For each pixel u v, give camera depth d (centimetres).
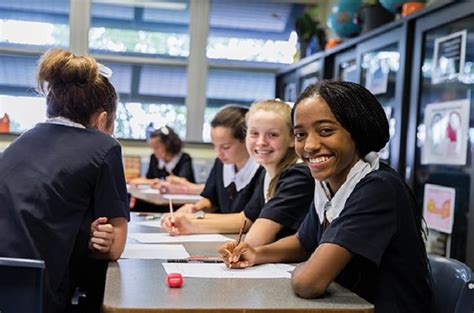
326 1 568
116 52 562
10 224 122
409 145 316
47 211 125
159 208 326
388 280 117
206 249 156
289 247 143
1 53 537
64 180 129
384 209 115
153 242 167
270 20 590
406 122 320
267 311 96
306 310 98
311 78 490
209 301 99
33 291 101
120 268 126
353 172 124
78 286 146
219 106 590
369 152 126
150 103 575
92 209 135
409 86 318
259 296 104
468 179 262
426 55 304
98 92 142
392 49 338
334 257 108
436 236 290
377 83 359
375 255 110
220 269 127
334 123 120
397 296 117
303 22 521
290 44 594
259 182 205
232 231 191
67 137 136
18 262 99
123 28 561
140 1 561
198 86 579
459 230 270
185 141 570
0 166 129
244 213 197
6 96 537
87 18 546
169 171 475
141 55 568
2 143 526
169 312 93
